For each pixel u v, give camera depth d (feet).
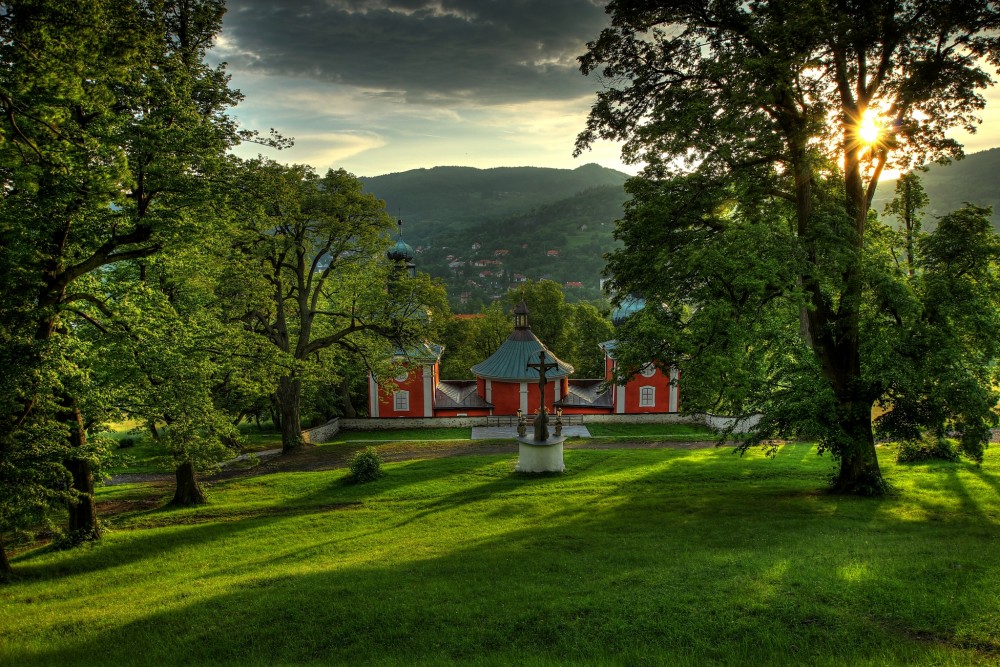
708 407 60.54
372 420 148.15
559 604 31.35
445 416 151.02
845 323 58.03
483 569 40.27
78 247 52.37
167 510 72.69
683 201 63.26
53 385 48.29
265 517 67.62
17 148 39.78
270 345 87.04
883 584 31.17
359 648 28.50
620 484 75.31
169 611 35.32
